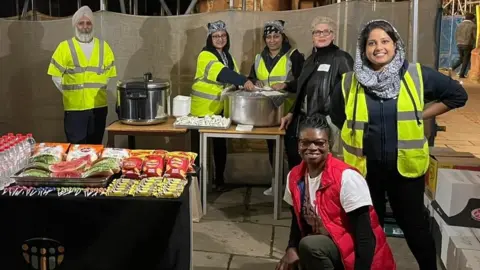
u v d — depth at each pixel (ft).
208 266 10.20
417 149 8.11
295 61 13.11
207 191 14.58
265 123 12.51
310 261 7.45
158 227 7.49
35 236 7.63
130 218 7.50
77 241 7.61
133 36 14.56
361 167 8.35
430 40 12.44
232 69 13.56
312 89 11.16
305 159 7.38
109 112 14.89
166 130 12.41
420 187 8.35
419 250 8.51
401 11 12.94
